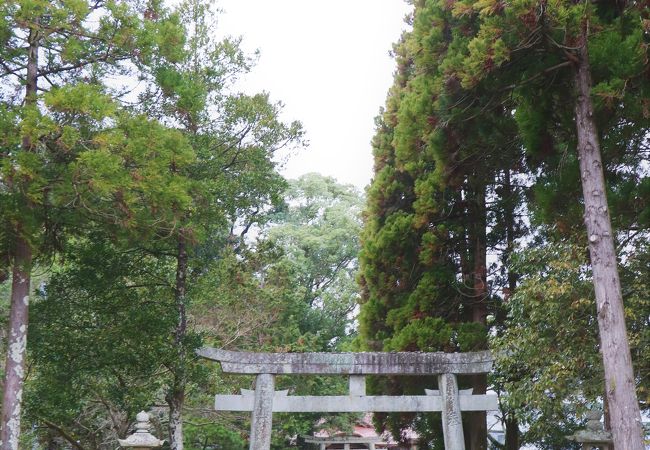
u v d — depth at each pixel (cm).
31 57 1120
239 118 1545
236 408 1307
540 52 1065
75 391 1376
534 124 1144
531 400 1219
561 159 1173
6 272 1216
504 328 1684
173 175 1197
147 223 1185
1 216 1047
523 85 1115
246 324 1983
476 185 1669
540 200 1152
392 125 1975
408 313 1691
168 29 1230
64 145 1053
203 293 1717
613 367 934
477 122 1381
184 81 1294
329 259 3584
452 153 1477
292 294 2581
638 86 1024
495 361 1291
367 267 1839
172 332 1444
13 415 1062
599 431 1295
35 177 1009
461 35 1578
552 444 1758
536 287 1227
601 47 1001
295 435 2855
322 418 2764
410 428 1959
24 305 1105
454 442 1300
